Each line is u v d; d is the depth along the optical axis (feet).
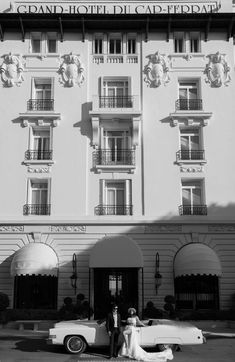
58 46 105.81
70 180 98.58
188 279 95.55
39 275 90.84
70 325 56.70
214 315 89.04
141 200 97.96
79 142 100.53
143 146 100.48
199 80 104.73
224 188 98.73
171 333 54.19
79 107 102.47
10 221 96.12
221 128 101.71
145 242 95.86
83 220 96.17
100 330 55.31
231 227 97.09
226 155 100.27
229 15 102.58
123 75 104.22
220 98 103.35
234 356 54.54
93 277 94.43
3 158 99.60
